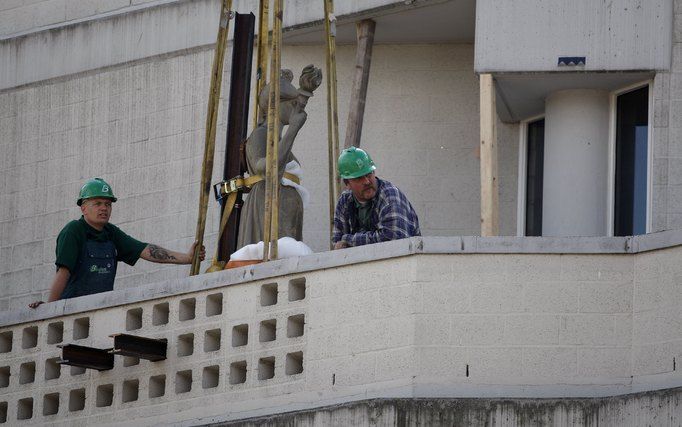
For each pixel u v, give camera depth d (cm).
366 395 3988
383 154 5553
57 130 5941
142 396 4388
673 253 3859
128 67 5809
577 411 3797
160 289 4416
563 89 5244
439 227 5484
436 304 3947
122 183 5731
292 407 4103
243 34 4984
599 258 3919
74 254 4719
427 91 5566
